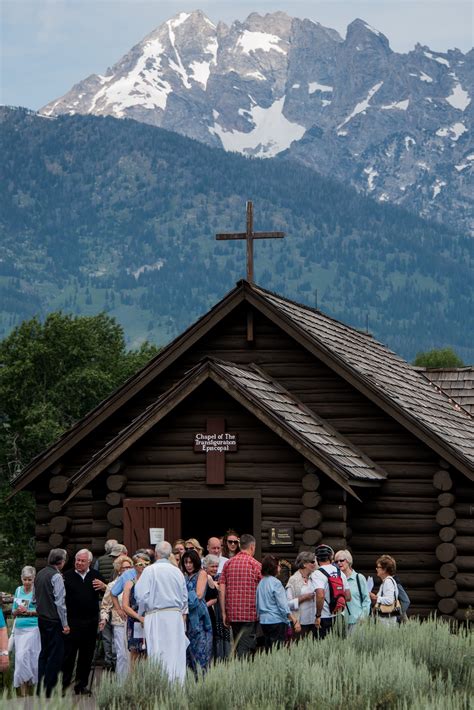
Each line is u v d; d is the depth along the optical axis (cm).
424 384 3697
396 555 2762
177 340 2914
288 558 2605
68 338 7375
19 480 3050
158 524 2634
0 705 1277
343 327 3481
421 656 1786
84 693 2091
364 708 1463
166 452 2688
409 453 2789
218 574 2223
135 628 1998
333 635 1911
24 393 7219
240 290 2884
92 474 2672
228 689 1510
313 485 2583
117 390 2944
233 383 2608
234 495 2641
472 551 2720
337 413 2848
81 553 2148
